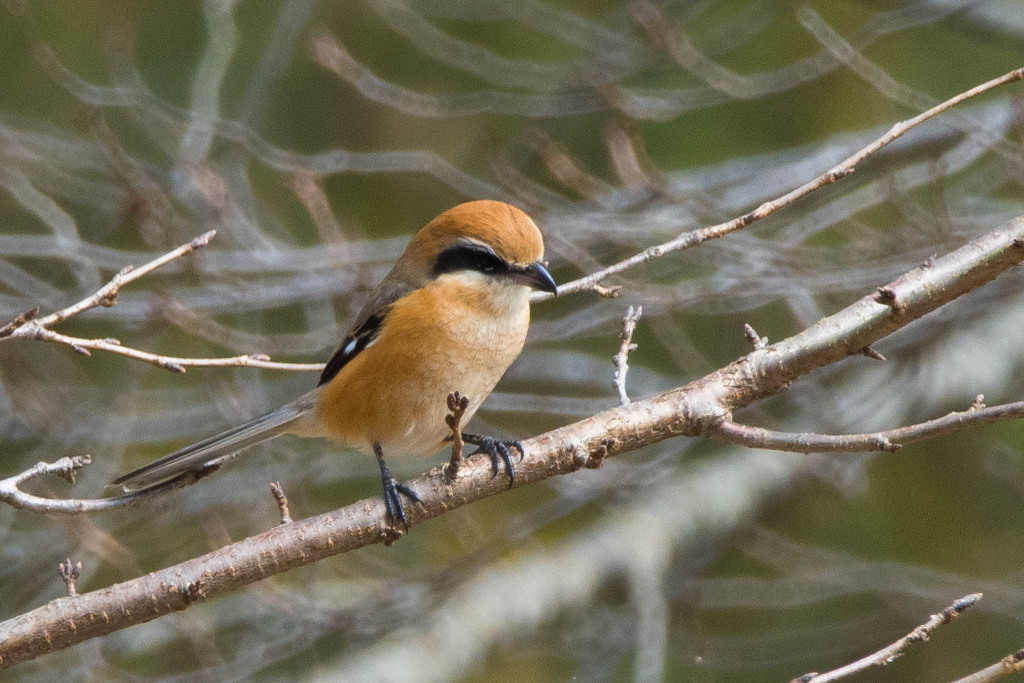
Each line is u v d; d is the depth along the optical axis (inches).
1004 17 527.5
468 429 505.4
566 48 600.7
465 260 290.8
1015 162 488.7
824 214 505.7
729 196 515.8
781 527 535.2
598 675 478.6
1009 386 524.1
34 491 470.3
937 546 509.0
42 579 458.3
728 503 517.3
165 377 534.3
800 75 510.6
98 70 588.1
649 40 518.9
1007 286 508.7
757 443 239.0
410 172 567.2
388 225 564.4
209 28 542.0
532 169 564.4
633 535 504.4
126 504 231.6
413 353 285.7
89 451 481.4
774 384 245.9
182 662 482.9
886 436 217.8
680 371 545.0
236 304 495.5
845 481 492.1
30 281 496.1
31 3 577.3
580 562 495.5
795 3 500.4
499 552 488.7
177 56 594.9
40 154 543.2
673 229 478.6
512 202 490.3
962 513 513.0
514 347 299.6
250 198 541.6
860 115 563.8
